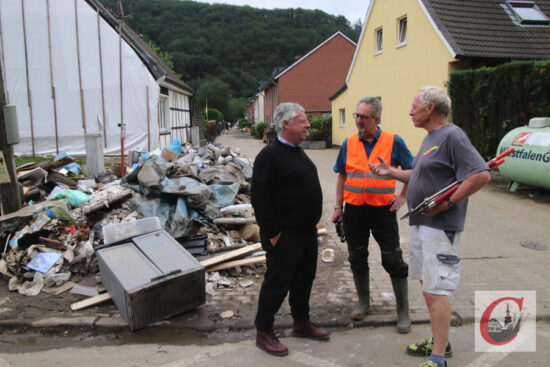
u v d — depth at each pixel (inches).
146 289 128.7
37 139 477.4
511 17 488.7
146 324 130.9
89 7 471.2
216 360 115.1
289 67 1250.6
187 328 132.2
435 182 102.2
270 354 117.6
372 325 134.0
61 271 165.5
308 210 115.2
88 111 485.1
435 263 101.4
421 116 105.9
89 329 131.8
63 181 289.3
